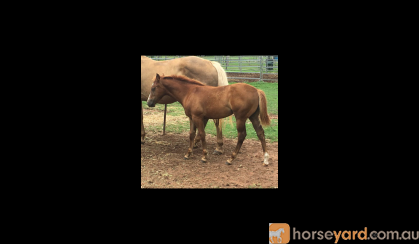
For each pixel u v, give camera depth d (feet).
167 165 17.74
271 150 20.11
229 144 21.42
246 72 52.37
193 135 18.61
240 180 15.72
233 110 17.03
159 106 32.78
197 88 17.90
